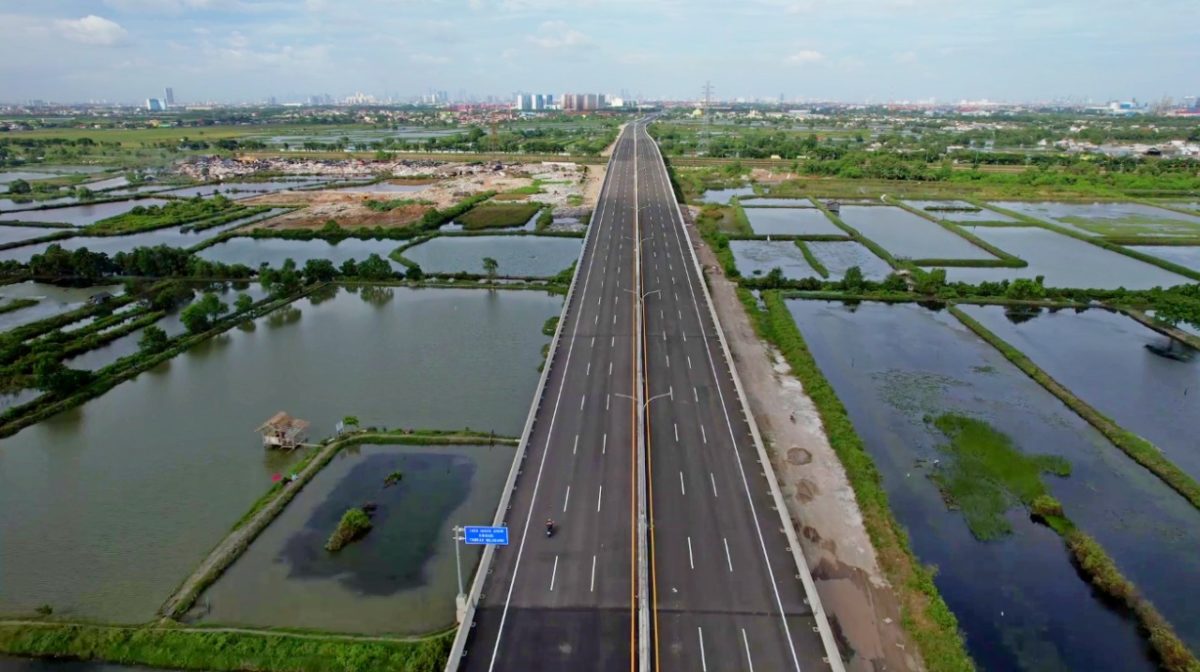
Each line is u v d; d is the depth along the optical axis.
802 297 119.75
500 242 159.62
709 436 67.19
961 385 87.00
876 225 181.38
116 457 69.88
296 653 45.31
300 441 72.69
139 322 106.31
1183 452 71.88
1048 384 85.88
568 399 74.06
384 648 45.41
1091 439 74.50
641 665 40.59
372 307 115.94
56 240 159.00
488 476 65.94
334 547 55.69
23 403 81.25
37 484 65.25
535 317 109.88
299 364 92.38
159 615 49.25
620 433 67.19
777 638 43.25
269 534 57.91
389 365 91.69
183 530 58.88
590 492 57.84
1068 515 61.69
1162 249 154.88
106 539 57.69
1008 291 118.12
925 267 140.62
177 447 71.69
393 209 191.00
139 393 83.94
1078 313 113.56
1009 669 46.25
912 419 78.19
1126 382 87.88
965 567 55.44
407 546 56.34
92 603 50.72
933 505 63.03
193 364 92.62
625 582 47.69
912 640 47.34
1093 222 181.25
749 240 163.25
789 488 63.72
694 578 48.25
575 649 42.03
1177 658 45.53
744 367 89.81
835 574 53.09
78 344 96.44
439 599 50.59
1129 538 58.84
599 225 156.00
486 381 86.62
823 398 79.94
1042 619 50.50
